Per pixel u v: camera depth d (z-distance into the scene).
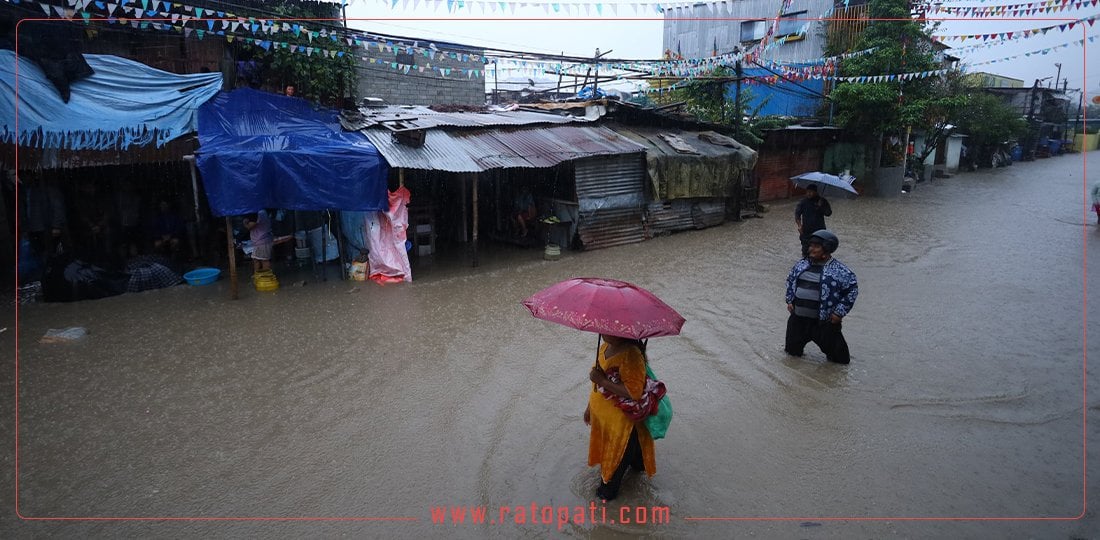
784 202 21.09
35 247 10.30
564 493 4.56
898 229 15.82
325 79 11.68
